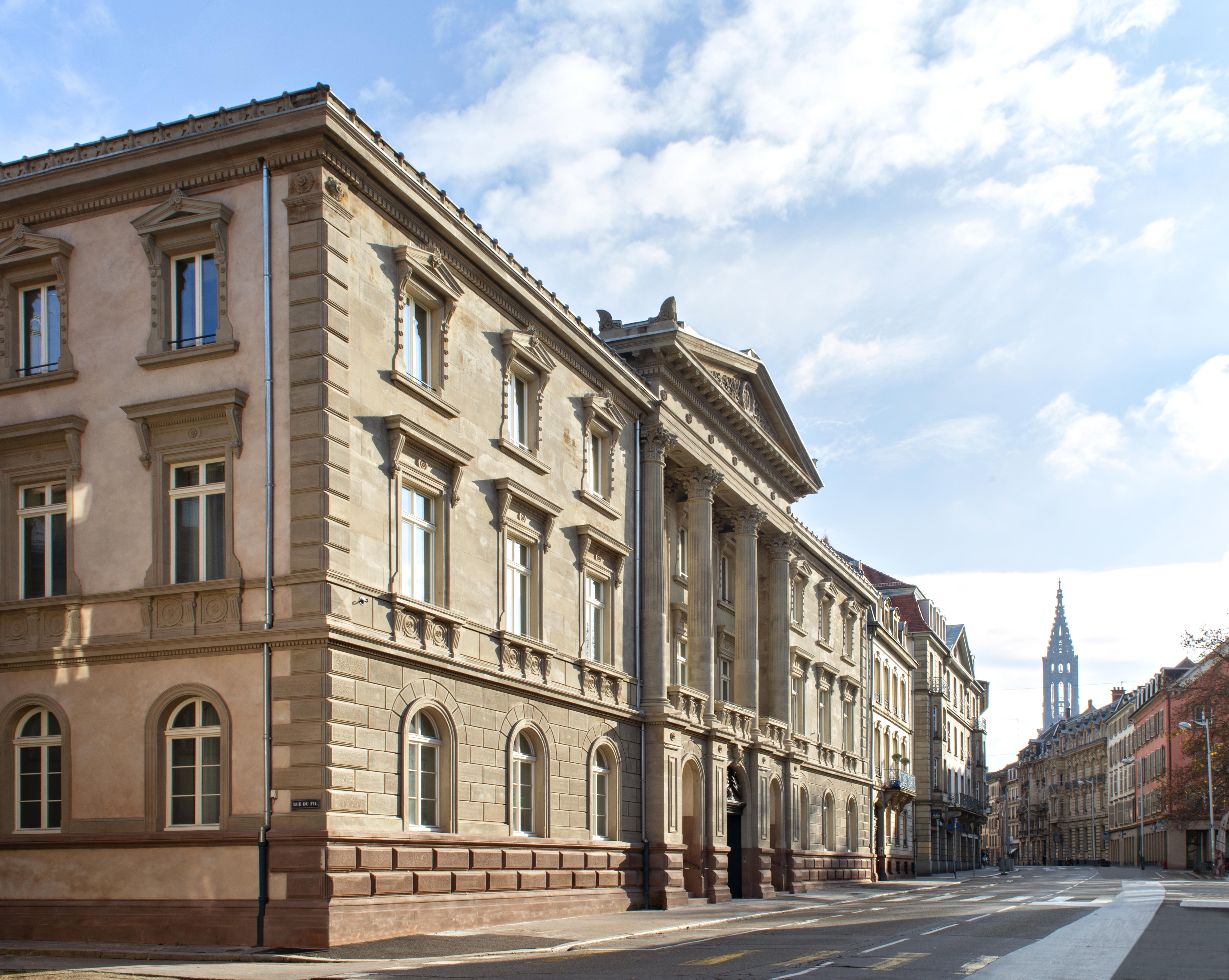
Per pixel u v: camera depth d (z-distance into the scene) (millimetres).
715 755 38000
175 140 22734
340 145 22297
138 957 18969
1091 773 162500
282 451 21531
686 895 34438
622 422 34781
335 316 21906
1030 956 17312
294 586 20953
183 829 21078
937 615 95562
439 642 24250
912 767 85438
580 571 31391
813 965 16281
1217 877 74750
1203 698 74750
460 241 26031
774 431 47156
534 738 28141
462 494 25812
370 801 21328
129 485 22594
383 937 20875
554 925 24938
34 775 22500
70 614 22562
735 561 46844
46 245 23734
